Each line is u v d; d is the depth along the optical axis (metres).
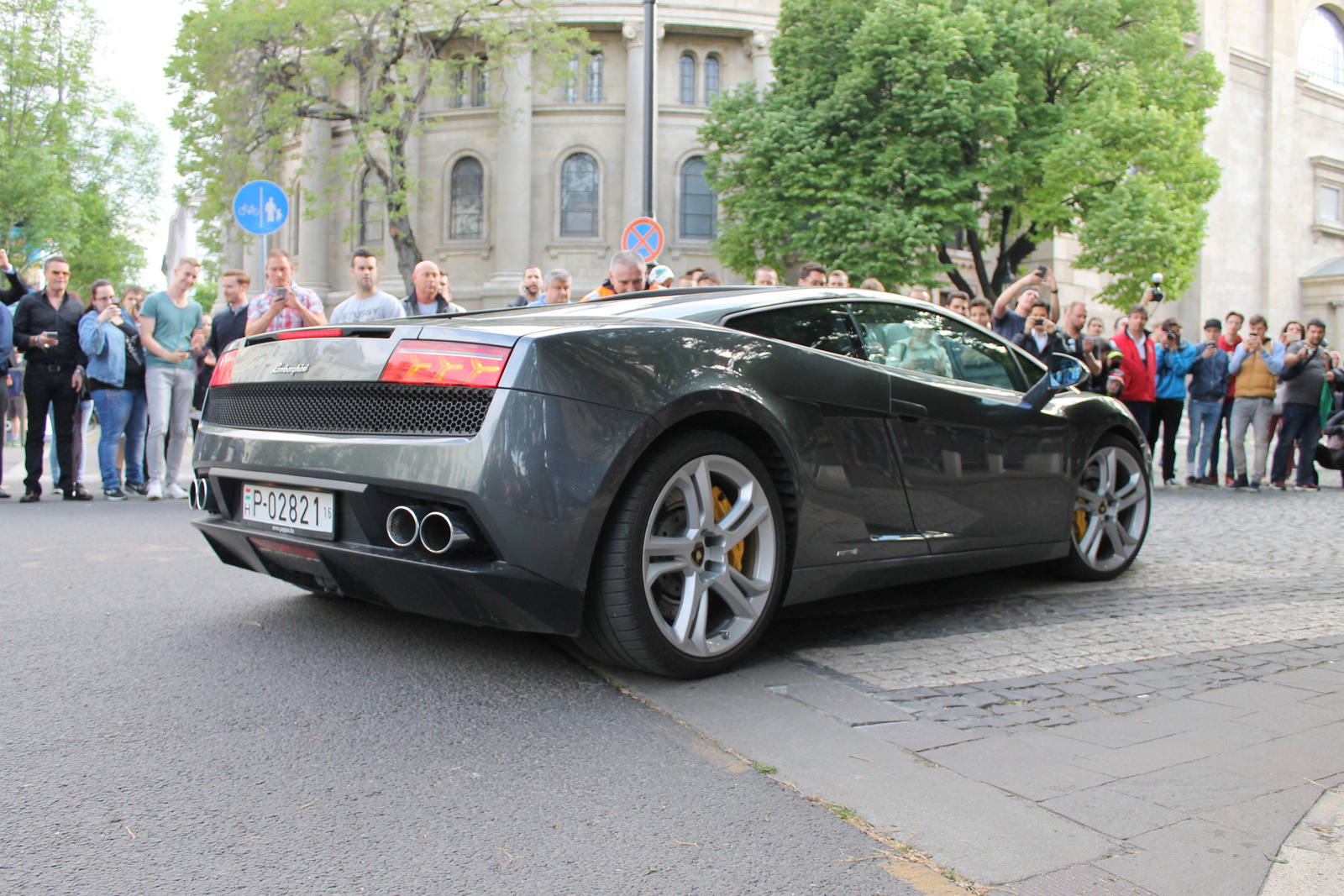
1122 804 2.12
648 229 12.61
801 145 23.83
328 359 2.98
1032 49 23.42
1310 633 3.81
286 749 2.38
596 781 2.22
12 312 8.50
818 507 3.29
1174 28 25.09
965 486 3.88
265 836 1.92
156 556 5.18
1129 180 23.22
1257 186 45.28
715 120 27.62
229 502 3.36
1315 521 7.89
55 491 9.37
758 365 3.18
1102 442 4.82
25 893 1.67
